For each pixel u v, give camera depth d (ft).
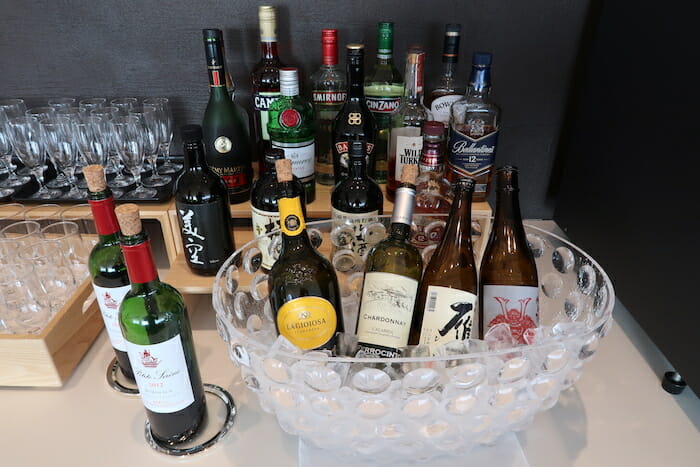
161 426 2.33
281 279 2.33
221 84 3.19
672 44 2.68
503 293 2.35
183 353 2.23
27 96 3.84
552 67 3.77
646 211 2.89
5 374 2.65
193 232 2.88
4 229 2.95
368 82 3.59
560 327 2.10
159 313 2.12
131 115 3.32
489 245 2.59
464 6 3.57
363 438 2.02
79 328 2.91
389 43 3.32
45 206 3.29
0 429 2.50
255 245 2.62
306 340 2.27
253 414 2.57
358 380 1.80
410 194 2.22
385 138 3.57
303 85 3.77
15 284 2.71
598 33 3.44
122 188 3.48
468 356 1.77
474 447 2.30
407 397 1.85
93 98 3.84
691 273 2.48
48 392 2.72
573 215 3.86
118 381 2.79
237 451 2.37
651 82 2.86
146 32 3.62
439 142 2.64
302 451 2.31
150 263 2.01
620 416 2.56
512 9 3.58
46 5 3.51
